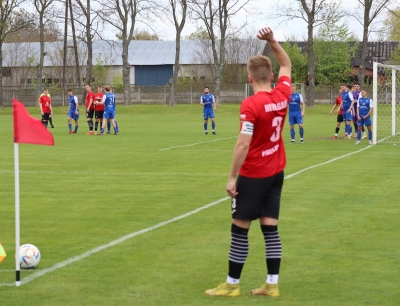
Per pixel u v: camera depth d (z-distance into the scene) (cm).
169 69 9562
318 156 2367
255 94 704
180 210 1272
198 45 9875
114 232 1070
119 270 830
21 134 743
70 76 9575
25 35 11494
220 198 1420
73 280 784
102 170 1967
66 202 1381
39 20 7438
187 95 7769
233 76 9075
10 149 2727
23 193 1513
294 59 9069
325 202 1352
